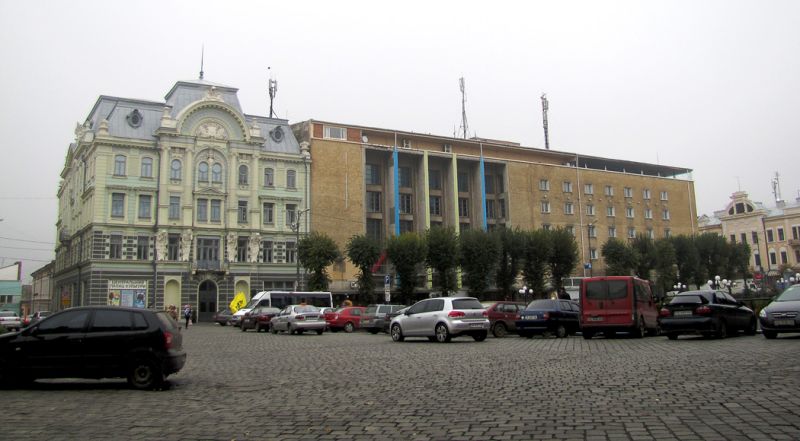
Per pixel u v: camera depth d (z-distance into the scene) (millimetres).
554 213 86375
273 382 13742
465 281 62938
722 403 9570
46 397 12000
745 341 21719
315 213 70062
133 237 60844
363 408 10117
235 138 66250
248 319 45562
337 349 23594
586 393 11016
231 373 15797
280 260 67438
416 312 27969
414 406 10172
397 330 28406
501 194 84625
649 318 27562
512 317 31891
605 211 91125
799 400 9562
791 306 21609
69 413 10133
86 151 65000
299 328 37594
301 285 67562
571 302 30328
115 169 60781
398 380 13531
